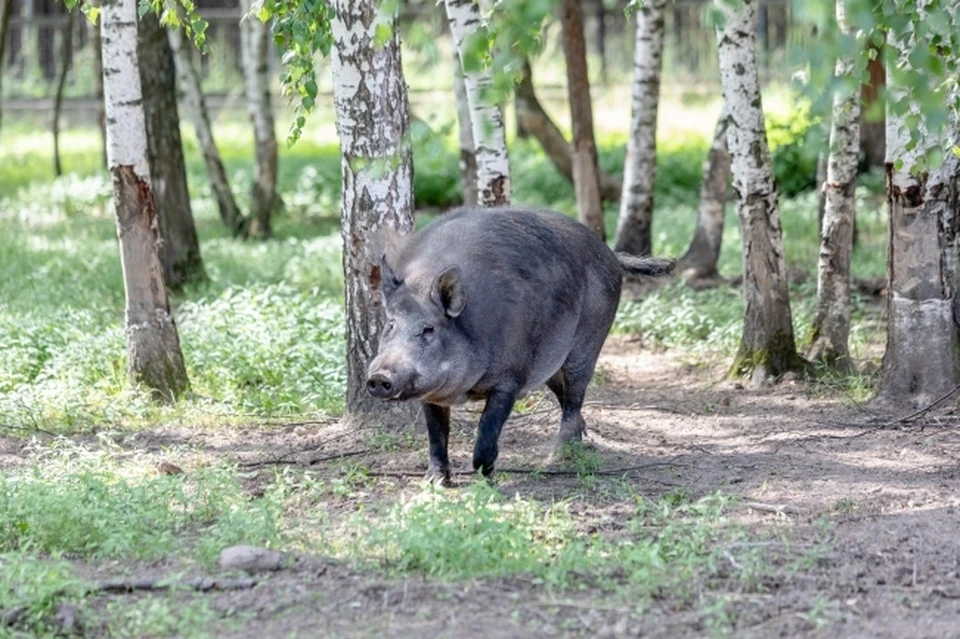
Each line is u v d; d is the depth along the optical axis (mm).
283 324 17250
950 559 9320
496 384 11070
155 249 15047
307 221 31406
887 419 13750
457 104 22469
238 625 8250
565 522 9953
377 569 9203
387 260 11500
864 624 8188
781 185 31328
